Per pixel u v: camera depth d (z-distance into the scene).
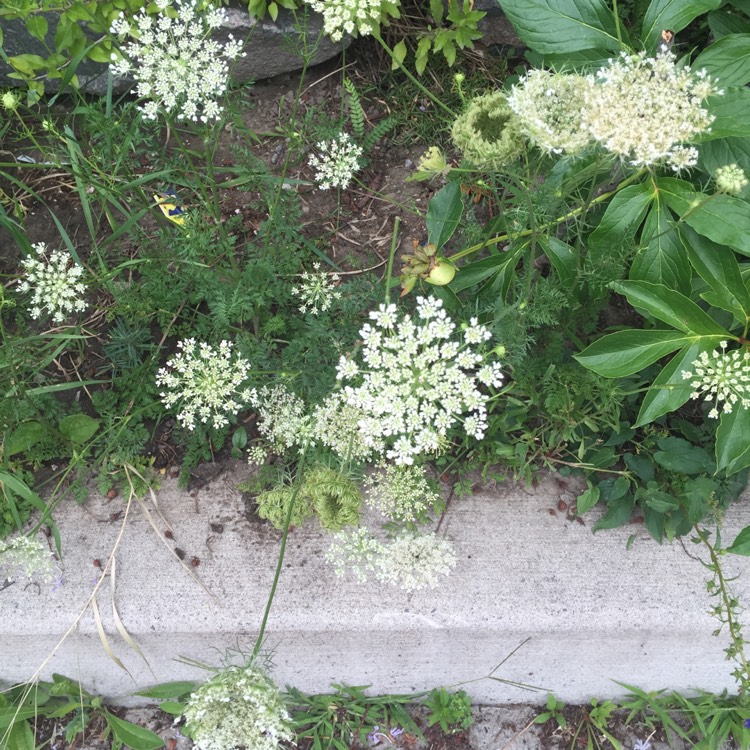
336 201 0.97
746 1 0.76
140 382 0.85
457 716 0.93
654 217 0.69
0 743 0.89
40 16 0.88
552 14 0.73
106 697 0.94
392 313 0.63
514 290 0.78
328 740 0.93
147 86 0.71
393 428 0.64
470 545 0.83
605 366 0.68
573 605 0.81
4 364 0.77
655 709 0.92
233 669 0.65
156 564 0.83
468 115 0.61
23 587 0.82
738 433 0.67
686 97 0.59
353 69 1.01
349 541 0.76
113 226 0.89
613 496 0.79
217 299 0.83
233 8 0.90
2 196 0.96
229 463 0.86
